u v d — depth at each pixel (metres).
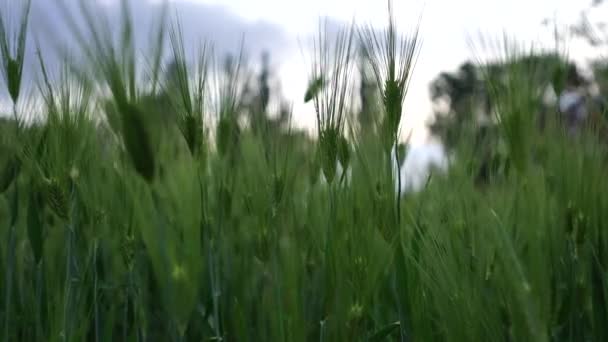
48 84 0.97
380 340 0.88
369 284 0.88
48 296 0.98
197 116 0.90
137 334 0.96
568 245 0.94
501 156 1.15
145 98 0.79
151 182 0.79
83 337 0.90
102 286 1.00
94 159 1.03
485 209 0.91
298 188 1.15
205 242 0.95
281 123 1.12
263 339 0.91
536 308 0.71
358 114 0.99
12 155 1.08
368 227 0.89
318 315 0.97
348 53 0.94
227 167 1.09
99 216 1.00
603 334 0.90
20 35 1.00
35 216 1.01
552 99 1.06
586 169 0.98
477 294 0.83
